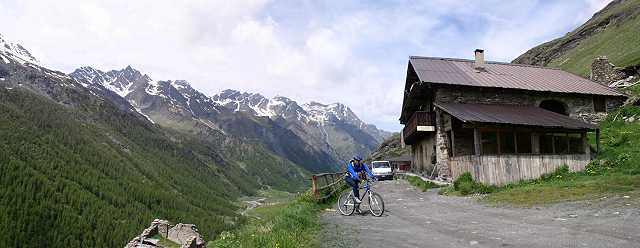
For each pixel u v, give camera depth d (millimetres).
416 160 40500
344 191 25266
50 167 167750
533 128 25203
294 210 14688
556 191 16016
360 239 10531
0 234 107125
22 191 132625
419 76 30344
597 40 79562
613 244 8156
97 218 136375
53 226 122438
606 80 42438
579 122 25422
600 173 20094
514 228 10680
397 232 11289
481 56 34312
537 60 105438
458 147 29531
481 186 19969
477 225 11594
